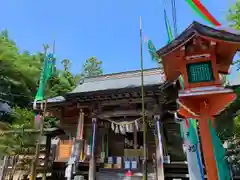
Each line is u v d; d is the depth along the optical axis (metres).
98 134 14.17
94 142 12.98
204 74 5.71
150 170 12.29
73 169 12.58
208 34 5.55
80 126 13.35
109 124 14.11
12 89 23.59
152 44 9.01
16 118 18.33
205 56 5.84
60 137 18.17
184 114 6.49
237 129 10.51
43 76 13.13
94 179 12.40
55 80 18.20
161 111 12.22
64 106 14.62
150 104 12.59
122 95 12.52
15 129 16.06
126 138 13.98
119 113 12.95
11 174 15.06
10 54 21.53
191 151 9.90
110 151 13.93
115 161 13.10
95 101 13.45
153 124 12.68
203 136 5.94
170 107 12.30
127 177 12.39
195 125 9.55
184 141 10.55
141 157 12.85
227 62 6.30
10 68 21.70
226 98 5.48
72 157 12.84
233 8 10.88
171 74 6.87
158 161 11.57
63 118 14.89
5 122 18.02
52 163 16.56
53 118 18.08
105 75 16.42
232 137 10.53
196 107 6.05
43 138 17.70
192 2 7.73
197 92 5.55
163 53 5.96
